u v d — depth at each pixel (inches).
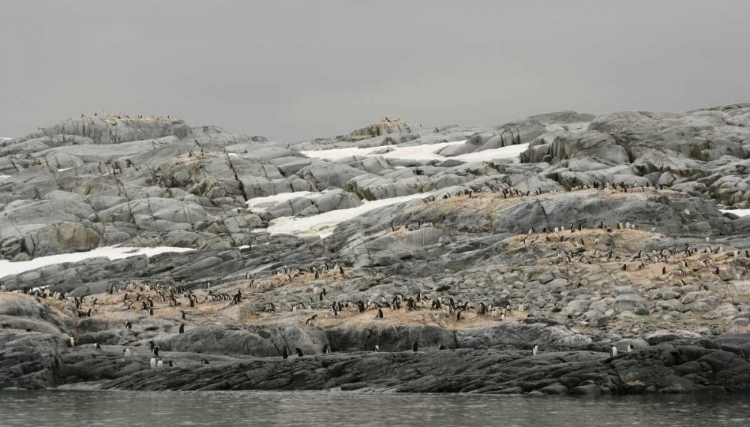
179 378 7559.1
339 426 5364.2
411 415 5757.9
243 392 7234.3
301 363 7746.1
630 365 6860.2
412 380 7219.5
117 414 5974.4
